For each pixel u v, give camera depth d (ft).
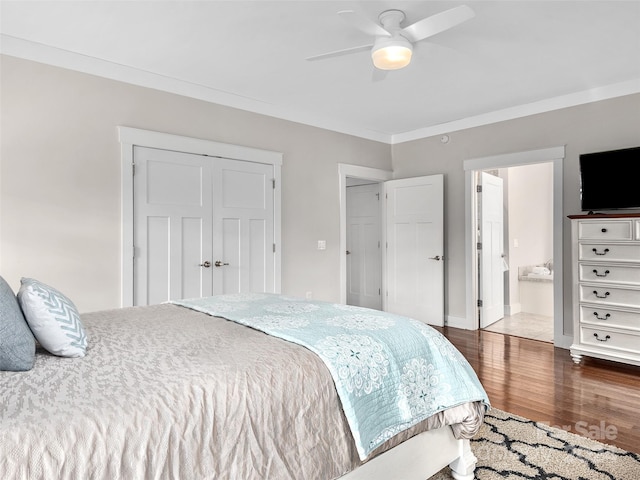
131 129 10.60
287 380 4.16
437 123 16.22
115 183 10.37
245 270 13.02
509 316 18.37
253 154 13.17
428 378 5.38
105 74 10.24
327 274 15.40
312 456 4.10
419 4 7.77
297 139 14.52
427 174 16.87
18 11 7.90
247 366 4.18
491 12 8.09
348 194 19.60
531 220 19.86
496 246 17.26
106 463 2.98
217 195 12.35
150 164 11.01
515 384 9.94
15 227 9.02
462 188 15.76
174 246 11.44
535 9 7.99
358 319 6.09
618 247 10.80
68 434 2.94
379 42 8.04
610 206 11.57
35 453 2.77
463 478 5.92
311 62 10.37
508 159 14.35
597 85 12.17
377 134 17.39
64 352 4.48
